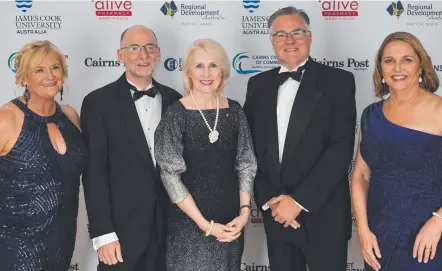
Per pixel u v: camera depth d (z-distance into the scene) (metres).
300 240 2.56
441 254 2.26
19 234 2.29
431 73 2.30
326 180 2.45
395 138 2.27
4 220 2.29
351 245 3.38
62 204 2.36
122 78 2.71
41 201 2.28
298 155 2.52
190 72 2.33
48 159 2.29
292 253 2.67
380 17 3.27
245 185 2.41
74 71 3.30
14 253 2.28
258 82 2.72
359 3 3.26
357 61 3.29
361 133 2.45
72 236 2.49
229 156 2.35
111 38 3.29
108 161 2.59
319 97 2.52
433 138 2.21
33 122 2.29
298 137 2.52
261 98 2.65
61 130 2.40
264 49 3.29
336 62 3.29
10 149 2.26
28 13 3.27
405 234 2.27
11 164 2.26
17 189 2.26
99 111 2.58
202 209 2.31
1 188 2.28
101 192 2.52
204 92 2.32
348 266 3.39
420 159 2.22
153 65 2.69
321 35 3.28
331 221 2.57
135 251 2.56
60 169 2.33
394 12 3.26
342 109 2.52
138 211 2.57
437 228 2.21
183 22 3.28
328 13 3.27
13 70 3.30
